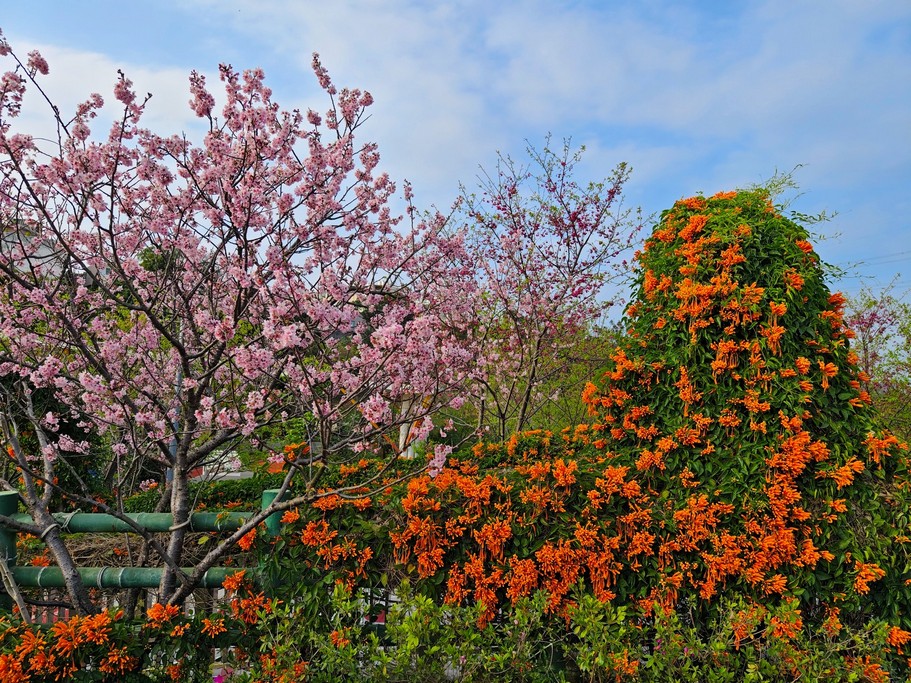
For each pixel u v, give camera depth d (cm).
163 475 569
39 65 339
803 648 294
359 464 427
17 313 421
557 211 838
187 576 342
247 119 349
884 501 359
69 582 349
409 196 468
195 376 357
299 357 319
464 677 263
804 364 362
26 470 343
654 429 391
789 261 389
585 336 914
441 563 335
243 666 332
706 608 336
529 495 348
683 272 399
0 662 281
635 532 341
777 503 337
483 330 820
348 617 313
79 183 351
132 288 322
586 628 280
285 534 349
